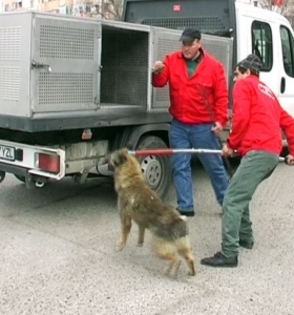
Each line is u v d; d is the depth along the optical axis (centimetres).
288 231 536
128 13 804
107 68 592
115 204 614
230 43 659
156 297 378
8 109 467
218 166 553
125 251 466
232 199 432
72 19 467
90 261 442
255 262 449
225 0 698
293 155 453
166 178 609
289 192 699
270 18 757
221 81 538
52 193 658
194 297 379
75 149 531
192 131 547
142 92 565
